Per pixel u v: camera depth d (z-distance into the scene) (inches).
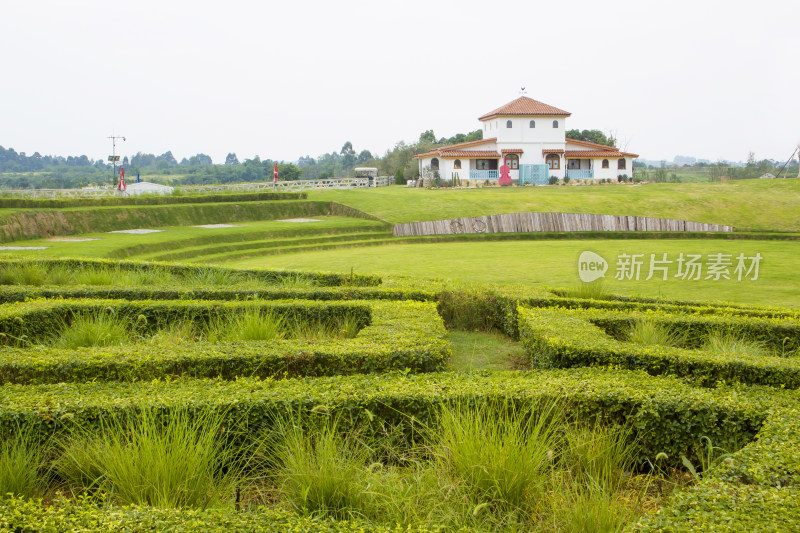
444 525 144.7
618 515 159.0
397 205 1705.2
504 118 2246.6
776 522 129.4
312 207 1747.0
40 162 6737.2
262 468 203.6
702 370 278.4
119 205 1542.8
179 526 135.6
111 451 179.9
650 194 1825.8
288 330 390.0
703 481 161.3
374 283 537.0
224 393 219.0
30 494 180.9
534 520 163.6
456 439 187.3
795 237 1311.5
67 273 530.9
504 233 1411.2
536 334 323.6
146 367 267.9
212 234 1270.9
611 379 240.5
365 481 174.1
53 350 280.8
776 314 413.1
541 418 203.2
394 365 281.0
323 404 210.4
